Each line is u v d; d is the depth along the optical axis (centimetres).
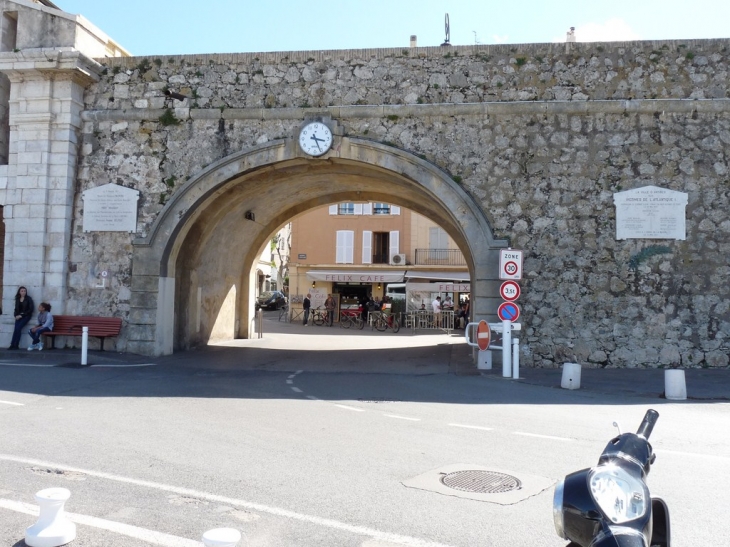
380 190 2127
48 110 1653
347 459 660
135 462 636
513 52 1548
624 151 1501
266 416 893
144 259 1636
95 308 1658
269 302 5084
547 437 777
